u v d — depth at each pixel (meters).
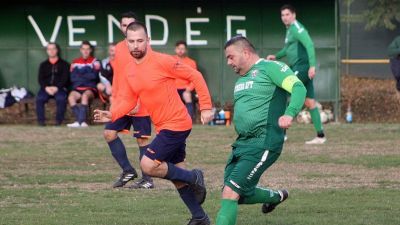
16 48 40.25
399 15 44.72
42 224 16.19
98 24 40.19
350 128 34.91
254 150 14.22
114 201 18.91
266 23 39.69
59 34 40.25
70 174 23.23
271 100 14.23
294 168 24.02
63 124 39.16
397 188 20.72
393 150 27.94
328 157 26.27
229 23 39.81
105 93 36.97
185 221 16.39
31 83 40.28
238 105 14.43
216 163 25.34
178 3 39.97
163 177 15.75
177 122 16.05
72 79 37.12
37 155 27.16
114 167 24.61
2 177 22.70
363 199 19.03
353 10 48.69
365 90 46.31
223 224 14.12
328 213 17.36
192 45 40.03
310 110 29.67
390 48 35.22
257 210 17.83
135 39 15.98
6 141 31.11
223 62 39.91
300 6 39.22
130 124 20.92
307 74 28.92
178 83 36.88
